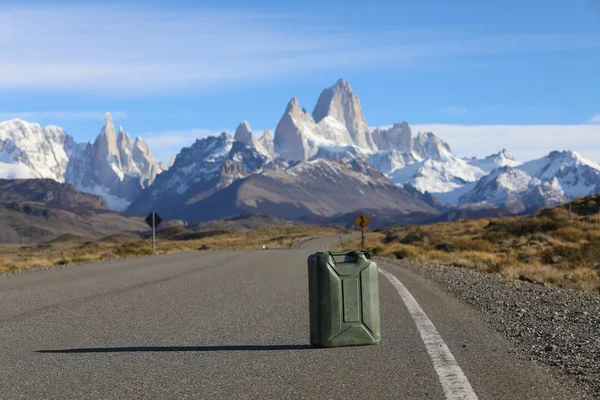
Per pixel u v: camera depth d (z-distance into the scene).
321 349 9.31
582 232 61.19
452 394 6.70
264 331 10.99
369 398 6.59
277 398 6.61
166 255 45.00
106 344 9.89
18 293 18.03
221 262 33.69
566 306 14.88
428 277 23.44
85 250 70.06
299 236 157.75
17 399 6.64
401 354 8.82
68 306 14.78
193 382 7.34
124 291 18.19
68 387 7.14
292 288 18.77
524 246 51.91
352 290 9.54
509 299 15.87
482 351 8.97
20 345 9.87
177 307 14.44
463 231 80.06
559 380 7.29
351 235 150.75
